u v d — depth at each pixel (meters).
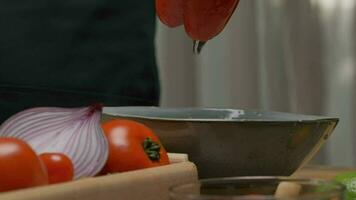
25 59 2.04
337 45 2.76
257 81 2.83
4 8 2.04
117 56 2.11
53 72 2.05
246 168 1.09
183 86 2.92
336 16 2.75
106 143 0.92
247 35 2.81
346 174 1.07
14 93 2.02
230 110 1.25
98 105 0.94
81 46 2.08
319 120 1.10
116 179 0.85
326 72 2.77
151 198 0.89
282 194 0.78
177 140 1.08
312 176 1.29
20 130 0.92
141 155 0.98
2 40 2.03
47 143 0.91
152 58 2.16
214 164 1.09
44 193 0.78
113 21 2.11
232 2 0.93
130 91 2.12
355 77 2.74
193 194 0.77
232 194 0.81
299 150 1.10
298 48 2.78
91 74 2.08
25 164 0.79
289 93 2.79
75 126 0.92
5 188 0.79
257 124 1.06
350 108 2.75
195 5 0.92
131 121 1.03
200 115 1.24
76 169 0.90
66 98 2.06
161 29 2.87
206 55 2.88
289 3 2.78
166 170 0.91
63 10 2.07
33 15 2.05
